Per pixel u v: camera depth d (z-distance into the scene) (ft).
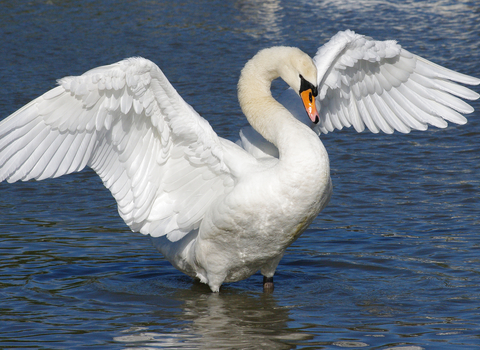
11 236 45.60
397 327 31.32
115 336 30.58
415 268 39.70
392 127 41.27
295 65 36.01
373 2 160.66
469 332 30.48
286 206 32.81
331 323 32.07
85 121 31.94
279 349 28.89
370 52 38.27
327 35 125.90
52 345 29.45
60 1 165.17
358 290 36.94
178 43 122.11
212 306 34.96
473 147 65.92
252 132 37.96
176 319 32.91
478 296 35.17
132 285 38.40
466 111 39.11
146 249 44.52
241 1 165.37
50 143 31.73
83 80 30.35
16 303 34.88
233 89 90.43
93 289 37.35
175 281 39.32
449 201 51.52
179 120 32.99
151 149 34.94
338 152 66.03
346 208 50.93
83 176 60.80
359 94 41.22
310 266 41.16
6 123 30.32
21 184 58.08
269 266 37.17
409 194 53.57
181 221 36.09
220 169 34.17
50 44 121.60
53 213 50.88
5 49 117.29
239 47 118.42
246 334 30.76
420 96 40.11
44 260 41.60
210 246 35.65
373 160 63.05
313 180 32.50
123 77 30.73
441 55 107.96
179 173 35.32
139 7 158.81
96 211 51.57
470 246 42.63
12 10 154.20
